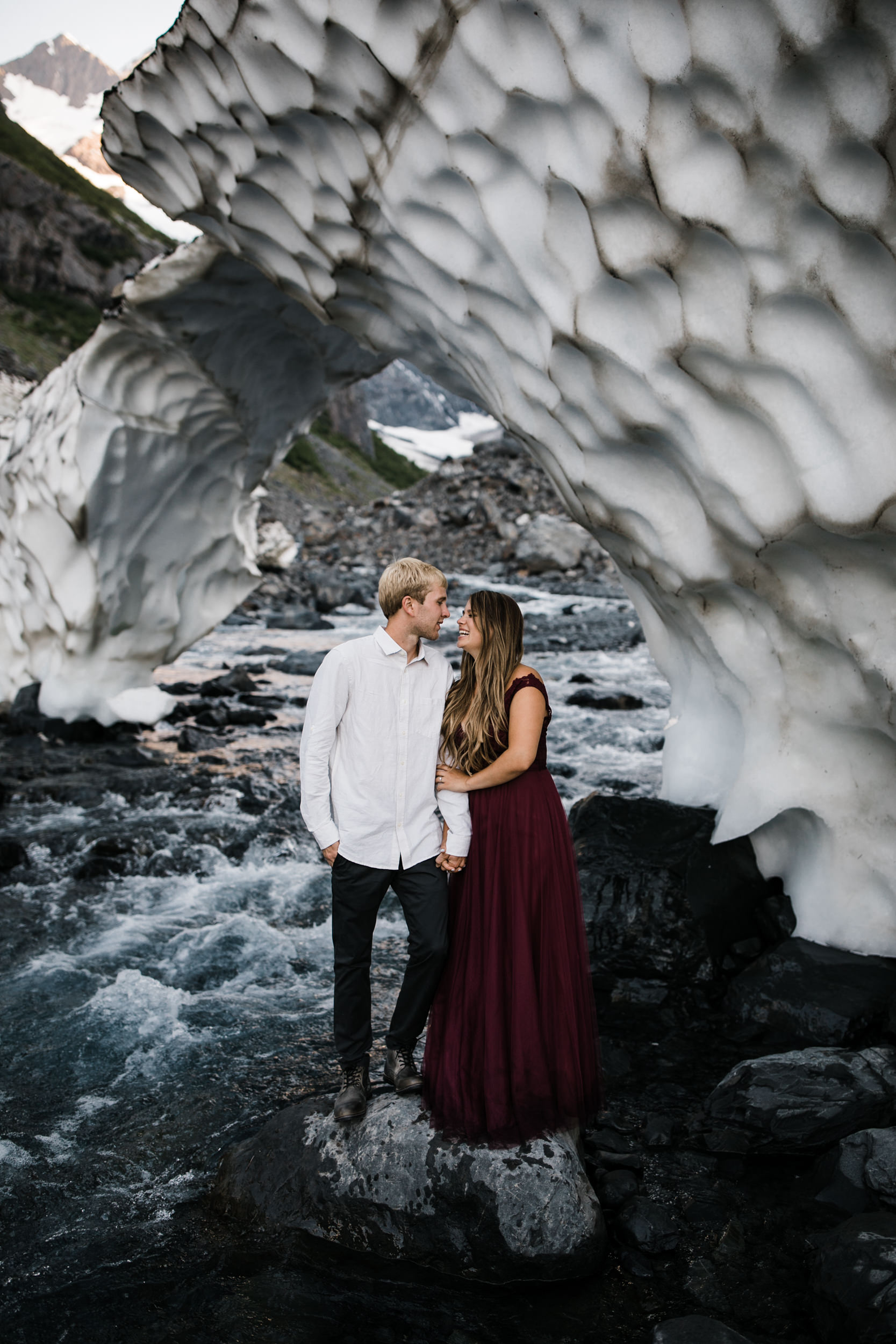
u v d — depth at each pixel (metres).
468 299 3.56
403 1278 2.36
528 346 3.45
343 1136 2.60
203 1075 3.28
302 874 5.21
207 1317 2.23
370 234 3.81
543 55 2.76
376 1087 2.84
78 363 6.67
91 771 7.07
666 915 3.92
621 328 2.99
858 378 2.53
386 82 3.23
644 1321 2.19
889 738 3.20
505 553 23.50
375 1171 2.48
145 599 7.84
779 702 3.50
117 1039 3.52
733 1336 2.00
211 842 5.62
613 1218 2.51
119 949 4.27
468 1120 2.50
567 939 2.61
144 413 6.73
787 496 2.85
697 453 3.02
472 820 2.63
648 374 2.97
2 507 7.66
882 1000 3.33
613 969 3.88
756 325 2.63
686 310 2.76
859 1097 2.78
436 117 3.14
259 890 4.98
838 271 2.42
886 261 2.34
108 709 7.99
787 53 2.25
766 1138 2.76
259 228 4.31
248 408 7.06
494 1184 2.38
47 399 7.30
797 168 2.38
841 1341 2.04
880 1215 2.27
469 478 27.70
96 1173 2.77
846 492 2.64
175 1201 2.65
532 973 2.54
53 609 7.70
